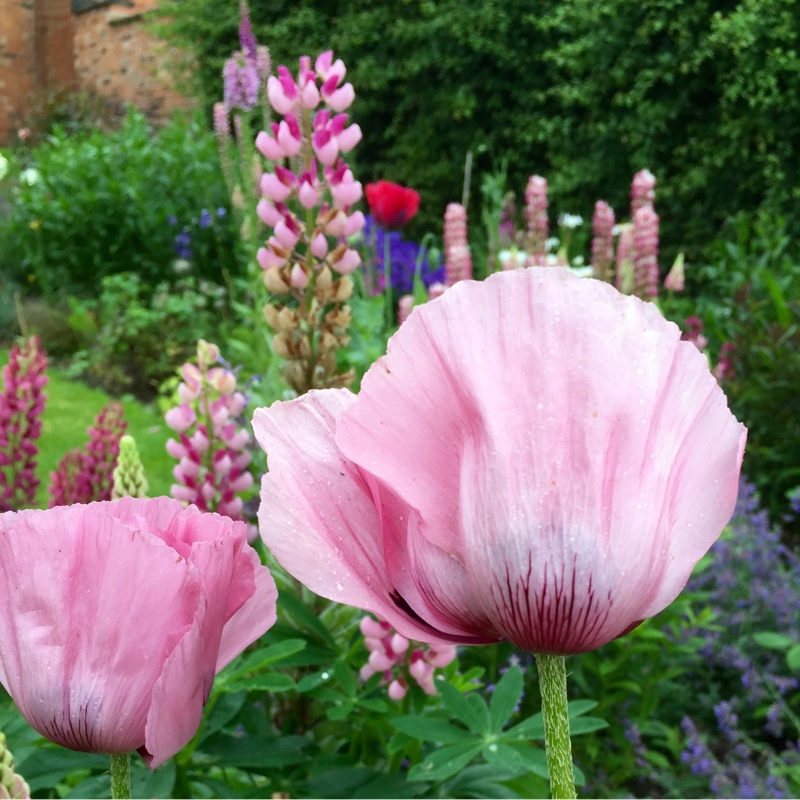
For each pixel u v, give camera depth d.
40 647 0.52
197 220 8.43
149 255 8.70
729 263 6.05
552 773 0.49
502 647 2.96
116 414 2.06
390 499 0.52
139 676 0.53
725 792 2.57
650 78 7.14
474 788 1.49
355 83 9.32
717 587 3.34
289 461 0.52
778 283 5.32
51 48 13.71
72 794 1.27
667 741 2.99
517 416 0.47
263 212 1.84
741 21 6.48
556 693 0.50
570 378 0.47
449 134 8.98
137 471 1.41
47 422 5.92
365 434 0.49
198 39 10.43
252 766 1.41
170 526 0.60
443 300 0.48
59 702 0.53
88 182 8.99
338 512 0.52
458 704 1.36
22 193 9.02
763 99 6.45
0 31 13.46
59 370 7.24
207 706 1.38
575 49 7.37
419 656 1.54
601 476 0.47
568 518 0.47
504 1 8.22
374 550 0.52
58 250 8.79
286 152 1.82
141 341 7.33
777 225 6.08
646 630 2.70
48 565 0.52
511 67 8.52
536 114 8.30
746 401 4.63
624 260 3.95
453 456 0.50
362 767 1.53
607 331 0.47
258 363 4.05
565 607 0.48
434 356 0.48
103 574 0.52
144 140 9.50
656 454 0.48
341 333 1.91
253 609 0.58
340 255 1.85
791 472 4.38
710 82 7.23
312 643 1.65
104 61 13.53
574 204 7.98
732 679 3.23
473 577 0.49
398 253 6.38
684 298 6.54
